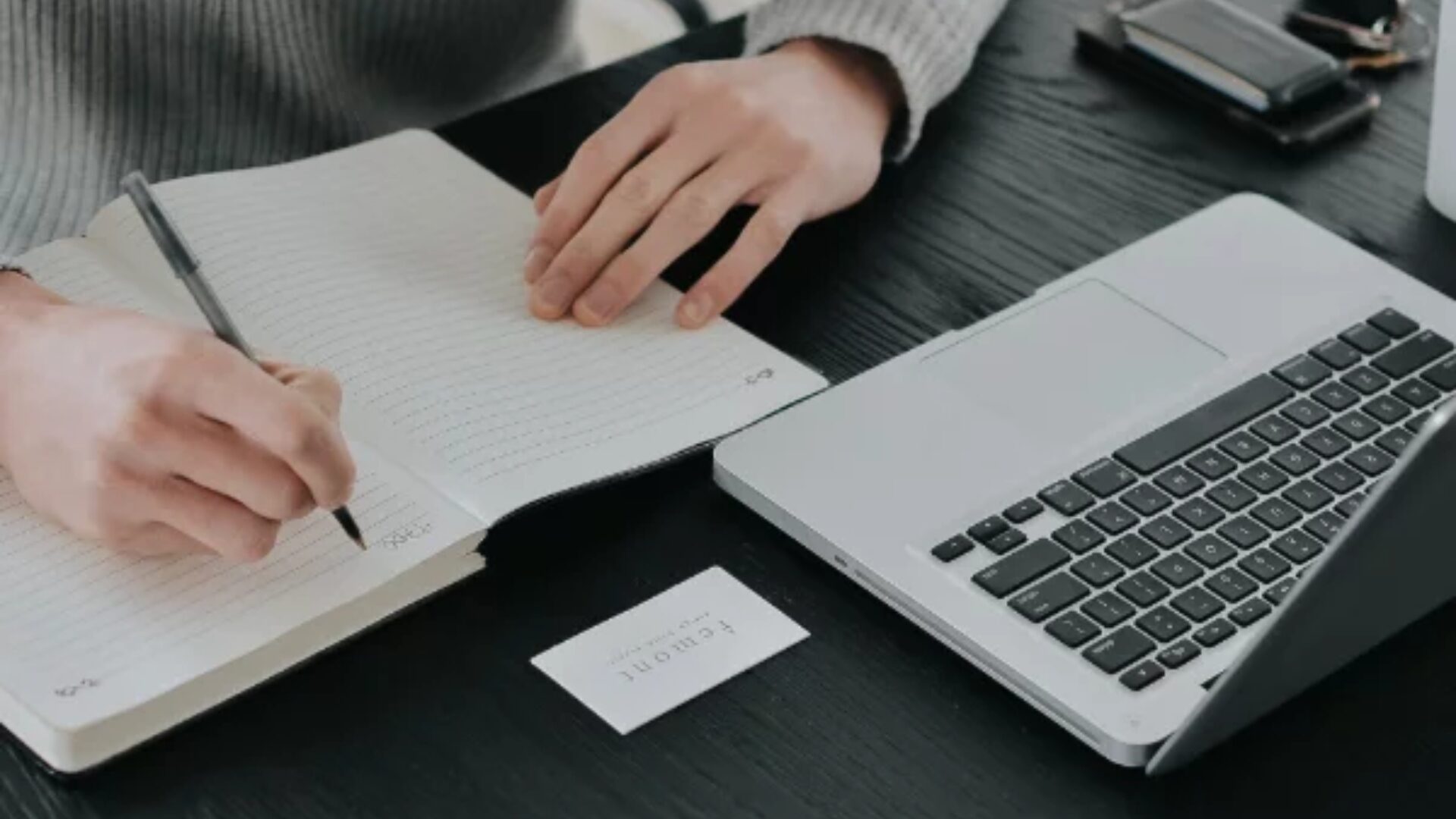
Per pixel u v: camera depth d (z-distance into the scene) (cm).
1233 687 77
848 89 121
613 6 169
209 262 106
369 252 109
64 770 81
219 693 84
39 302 99
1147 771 82
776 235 110
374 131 146
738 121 114
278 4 138
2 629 85
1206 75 126
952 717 85
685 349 104
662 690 86
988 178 120
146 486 87
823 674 87
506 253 111
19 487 92
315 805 81
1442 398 100
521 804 81
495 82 154
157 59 135
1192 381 100
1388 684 87
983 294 110
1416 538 76
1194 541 91
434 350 102
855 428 97
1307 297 107
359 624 88
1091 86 128
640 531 94
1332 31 131
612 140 113
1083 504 92
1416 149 123
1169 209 118
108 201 127
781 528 93
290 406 86
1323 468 95
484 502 92
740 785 82
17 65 130
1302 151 122
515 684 86
